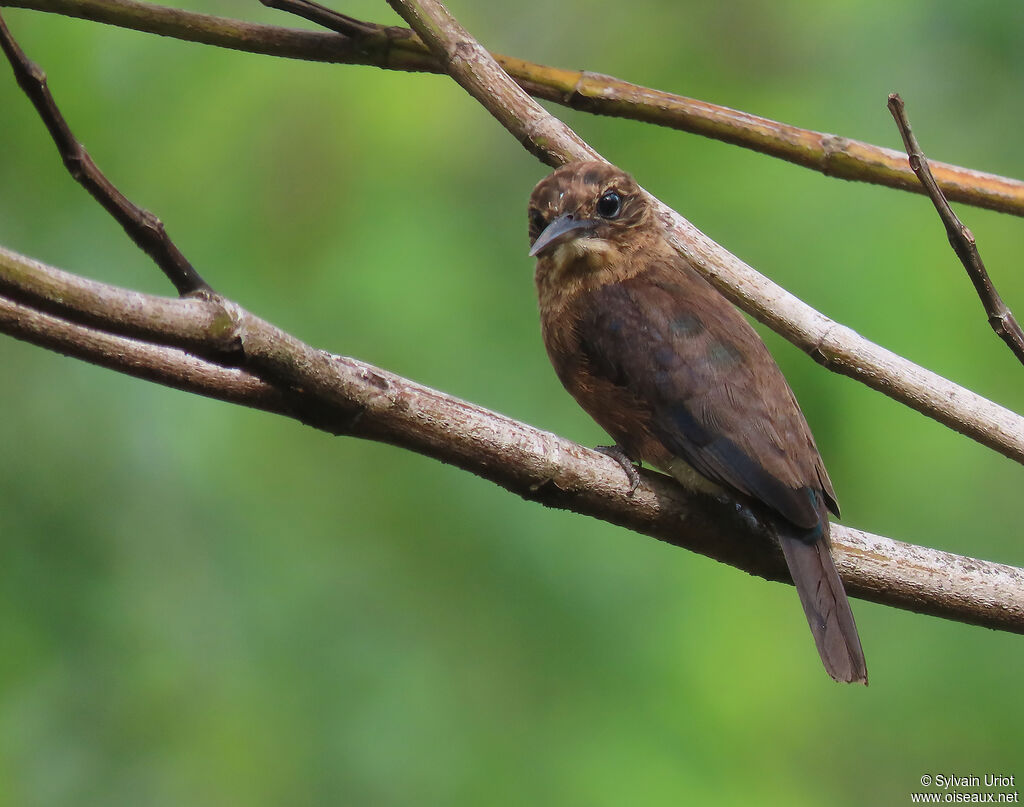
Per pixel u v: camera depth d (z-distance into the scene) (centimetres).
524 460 676
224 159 1223
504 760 1081
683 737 1091
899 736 1178
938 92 1285
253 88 1237
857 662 682
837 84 1305
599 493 704
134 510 1134
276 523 1158
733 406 779
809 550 718
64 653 1074
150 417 1159
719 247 762
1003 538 1109
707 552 744
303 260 1197
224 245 1201
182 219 1209
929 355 1109
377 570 1155
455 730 1092
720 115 785
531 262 1216
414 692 1105
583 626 1120
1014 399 1116
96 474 1134
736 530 748
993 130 1273
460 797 1068
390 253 1180
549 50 1377
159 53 1238
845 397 1115
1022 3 1241
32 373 1159
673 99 782
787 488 737
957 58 1273
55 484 1123
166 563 1123
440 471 1183
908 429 1110
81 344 579
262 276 1192
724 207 1187
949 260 1141
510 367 1155
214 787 1066
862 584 722
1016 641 1209
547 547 1139
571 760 1078
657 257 890
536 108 760
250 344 579
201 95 1234
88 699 1069
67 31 1207
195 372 599
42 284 527
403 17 764
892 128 1281
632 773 1074
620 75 1353
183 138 1225
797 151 783
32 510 1109
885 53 1291
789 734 1109
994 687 1194
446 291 1169
